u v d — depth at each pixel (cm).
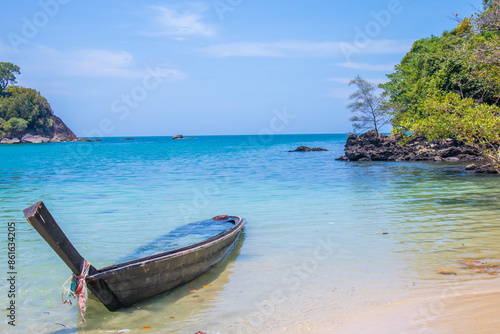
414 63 4944
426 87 3741
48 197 1697
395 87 5325
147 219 1256
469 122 1473
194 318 587
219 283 723
